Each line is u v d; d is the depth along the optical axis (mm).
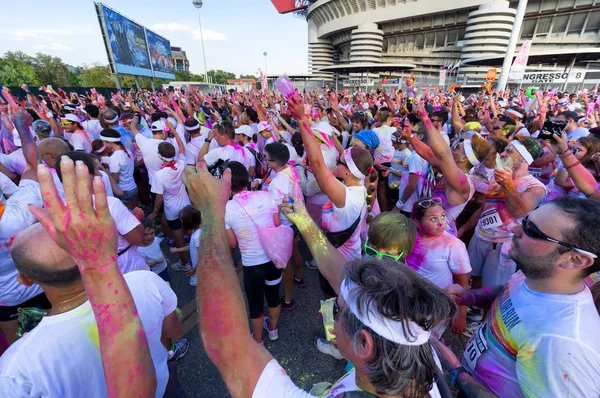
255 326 2738
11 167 3764
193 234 3412
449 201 2584
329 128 3963
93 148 4414
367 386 787
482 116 7961
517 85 26062
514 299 1304
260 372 763
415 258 2336
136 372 764
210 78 95812
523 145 2494
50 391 1045
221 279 816
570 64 22469
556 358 1055
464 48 56219
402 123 4582
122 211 2197
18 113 2391
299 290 3686
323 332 3027
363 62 70562
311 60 91312
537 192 2352
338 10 73875
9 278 2125
